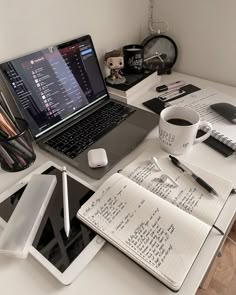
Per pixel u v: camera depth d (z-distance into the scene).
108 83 0.87
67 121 0.74
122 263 0.42
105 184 0.52
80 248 0.44
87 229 0.47
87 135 0.70
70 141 0.68
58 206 0.51
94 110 0.80
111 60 0.84
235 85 0.94
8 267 0.43
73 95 0.76
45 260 0.42
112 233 0.44
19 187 0.56
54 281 0.41
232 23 0.83
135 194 0.49
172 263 0.39
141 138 0.67
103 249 0.44
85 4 0.77
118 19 0.91
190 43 0.96
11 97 0.66
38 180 0.55
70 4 0.73
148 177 0.55
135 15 0.96
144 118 0.75
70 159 0.62
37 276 0.41
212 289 0.99
